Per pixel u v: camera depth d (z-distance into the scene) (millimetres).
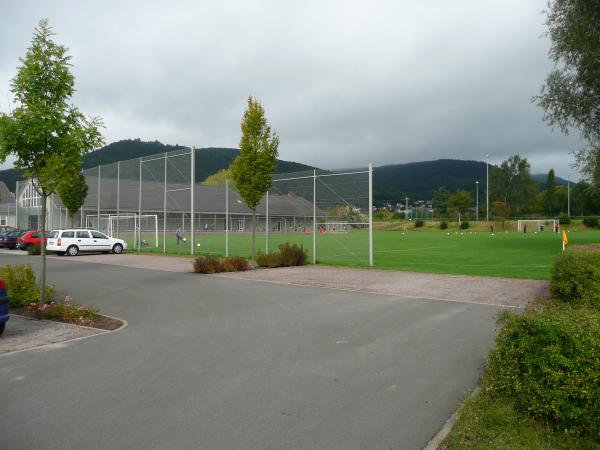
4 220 61094
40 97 10062
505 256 24188
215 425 4488
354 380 5707
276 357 6723
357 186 19625
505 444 3906
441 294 12242
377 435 4230
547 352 4145
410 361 6441
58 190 10383
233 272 18188
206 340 7793
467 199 92438
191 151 26656
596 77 23797
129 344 7652
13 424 4594
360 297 11992
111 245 30422
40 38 10156
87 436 4309
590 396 3902
